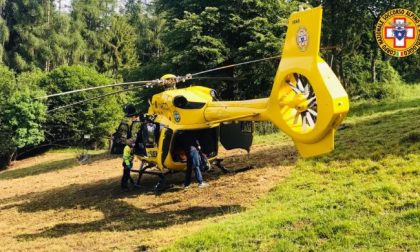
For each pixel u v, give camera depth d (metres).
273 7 24.84
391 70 33.28
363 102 24.55
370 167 11.33
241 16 24.94
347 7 25.52
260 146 17.55
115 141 14.60
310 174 11.92
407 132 13.83
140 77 27.70
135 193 13.66
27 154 35.78
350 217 8.30
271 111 9.24
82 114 36.00
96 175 18.94
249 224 8.78
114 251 8.80
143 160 13.61
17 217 13.24
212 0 25.53
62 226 11.41
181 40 25.39
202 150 12.59
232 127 12.38
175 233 9.25
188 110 11.91
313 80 8.02
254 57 23.81
